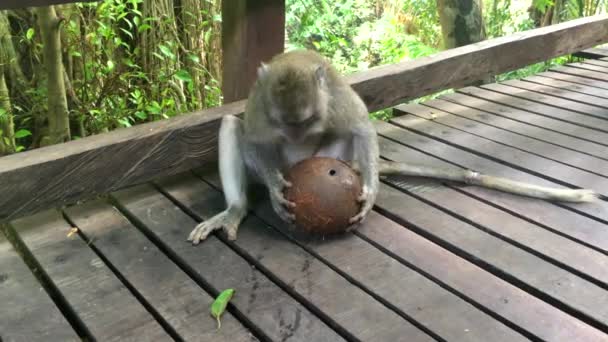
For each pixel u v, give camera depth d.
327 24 2.89
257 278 0.86
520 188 1.08
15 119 1.66
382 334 0.74
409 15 3.38
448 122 1.50
